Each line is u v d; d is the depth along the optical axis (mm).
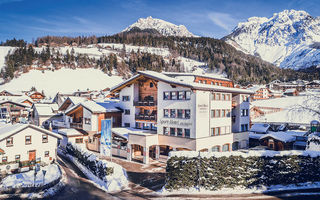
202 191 24578
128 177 30188
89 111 45000
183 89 36094
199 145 34594
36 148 33125
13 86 143750
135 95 46094
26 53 193625
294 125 61062
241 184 24906
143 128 44688
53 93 138625
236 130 44875
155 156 39250
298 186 25094
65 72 176000
